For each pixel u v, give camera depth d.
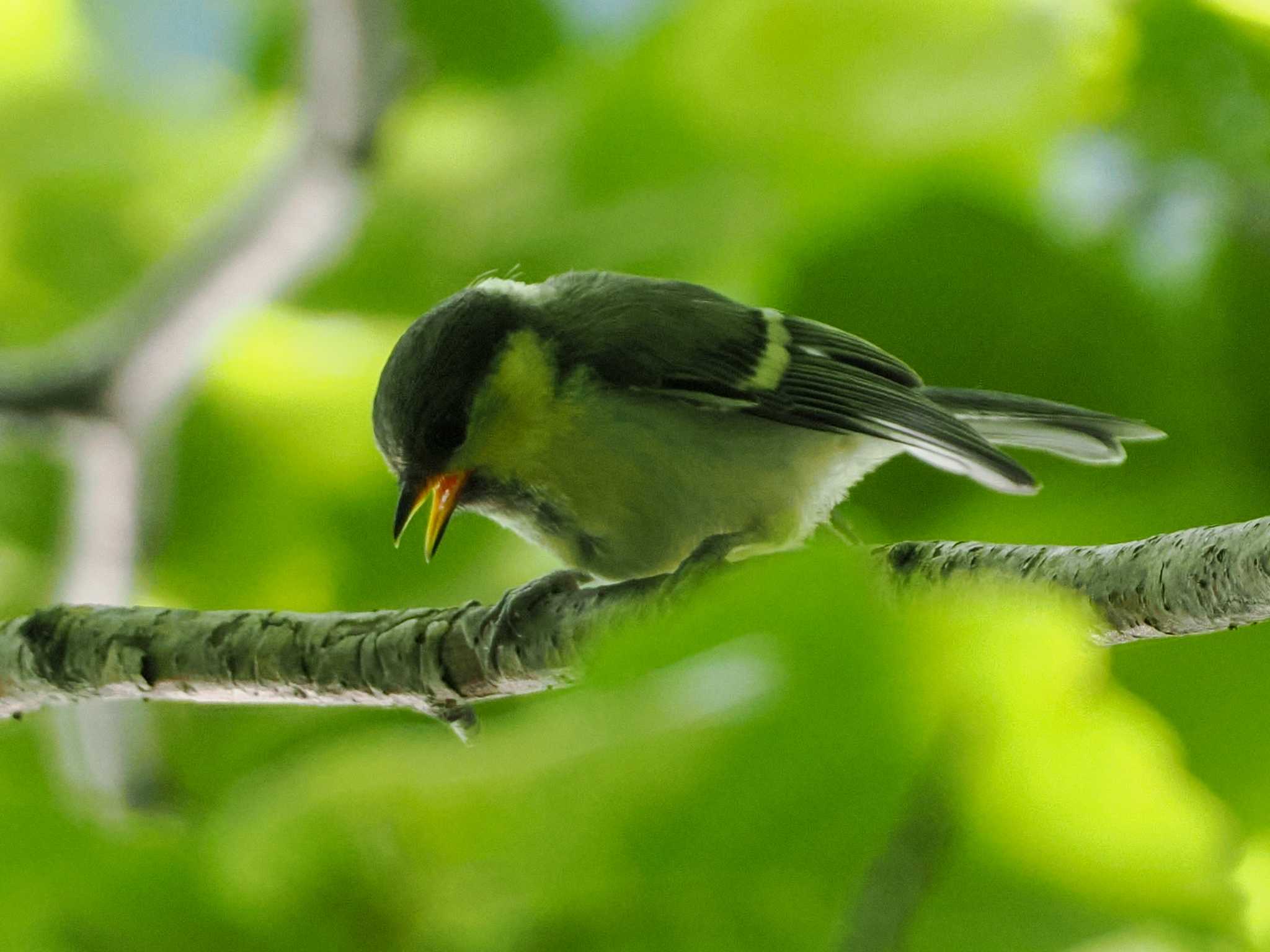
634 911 2.21
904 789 2.02
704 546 2.30
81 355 2.41
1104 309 2.35
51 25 2.46
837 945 2.14
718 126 2.38
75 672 2.28
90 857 2.25
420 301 2.41
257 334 2.42
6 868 2.25
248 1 2.47
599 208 2.39
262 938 2.24
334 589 2.42
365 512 2.42
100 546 2.41
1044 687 2.02
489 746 2.22
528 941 2.21
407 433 2.30
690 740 2.05
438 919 2.23
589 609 2.26
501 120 2.42
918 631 1.98
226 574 2.42
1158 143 2.34
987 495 2.34
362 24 2.37
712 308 2.31
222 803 2.33
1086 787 2.19
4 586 2.44
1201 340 2.34
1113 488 2.34
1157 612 2.23
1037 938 2.21
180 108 2.46
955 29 2.36
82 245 2.46
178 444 2.42
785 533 2.31
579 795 2.19
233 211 2.41
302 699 2.27
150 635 2.27
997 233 2.35
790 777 2.04
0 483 2.45
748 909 2.20
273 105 2.47
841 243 2.36
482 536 2.41
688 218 2.38
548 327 2.30
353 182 2.39
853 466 2.32
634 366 2.30
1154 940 2.21
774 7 2.36
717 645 1.98
